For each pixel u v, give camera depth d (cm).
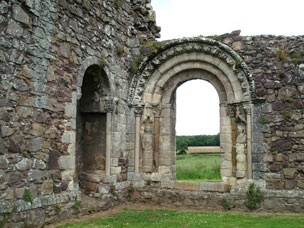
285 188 1111
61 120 919
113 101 1176
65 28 948
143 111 1290
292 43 1164
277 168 1123
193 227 857
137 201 1247
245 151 1173
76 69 987
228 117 1224
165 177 1257
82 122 1227
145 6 1402
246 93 1175
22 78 796
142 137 1280
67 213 917
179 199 1205
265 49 1180
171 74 1291
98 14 1112
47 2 882
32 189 808
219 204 1165
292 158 1113
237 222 924
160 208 1181
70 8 972
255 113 1163
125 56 1282
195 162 2312
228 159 1205
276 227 850
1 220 717
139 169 1267
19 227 759
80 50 1009
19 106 785
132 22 1328
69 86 955
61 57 928
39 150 837
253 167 1147
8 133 751
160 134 1294
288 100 1131
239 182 1168
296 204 1091
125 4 1293
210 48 1229
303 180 1098
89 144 1216
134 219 965
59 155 906
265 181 1130
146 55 1298
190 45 1252
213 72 1245
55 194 880
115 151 1185
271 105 1149
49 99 878
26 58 810
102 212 1072
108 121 1168
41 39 858
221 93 1248
